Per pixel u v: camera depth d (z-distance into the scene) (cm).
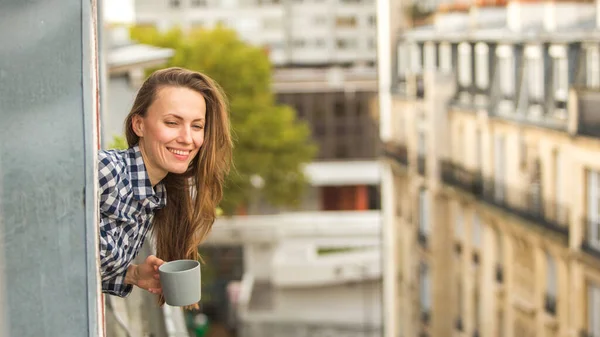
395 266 2211
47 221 166
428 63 1917
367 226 3334
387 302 2269
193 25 4631
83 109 164
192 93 207
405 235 2127
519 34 1545
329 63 4600
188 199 232
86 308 169
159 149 206
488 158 1691
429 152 1936
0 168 164
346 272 3042
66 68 163
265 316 2938
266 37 4641
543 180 1489
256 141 3153
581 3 1357
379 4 2097
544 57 1457
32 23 162
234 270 3231
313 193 4047
